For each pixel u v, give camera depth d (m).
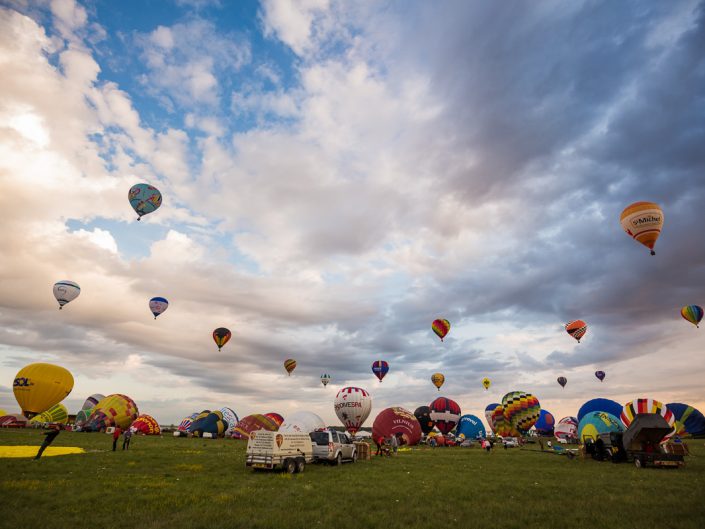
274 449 17.64
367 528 9.41
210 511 10.55
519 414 51.41
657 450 24.12
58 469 17.12
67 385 35.44
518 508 11.58
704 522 10.09
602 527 9.66
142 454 24.88
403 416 47.34
